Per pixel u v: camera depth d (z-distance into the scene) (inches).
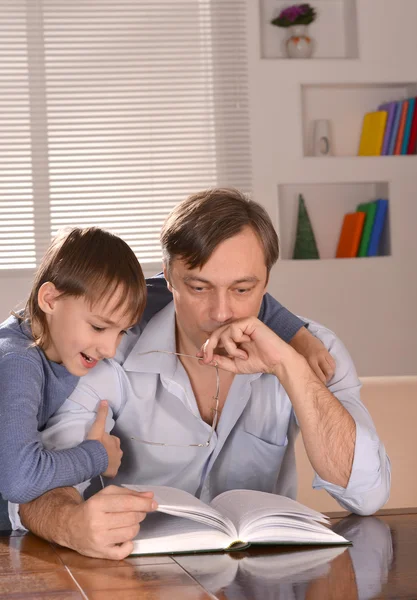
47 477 44.1
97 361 51.7
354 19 161.3
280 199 162.7
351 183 161.3
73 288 49.0
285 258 163.6
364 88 166.1
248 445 59.7
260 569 36.9
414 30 161.9
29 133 156.2
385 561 38.2
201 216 50.8
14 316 53.7
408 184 161.2
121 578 35.8
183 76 158.9
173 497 43.3
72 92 156.3
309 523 42.6
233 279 51.2
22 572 37.2
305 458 73.2
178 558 39.3
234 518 43.0
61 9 157.1
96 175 158.2
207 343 52.3
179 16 158.6
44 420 52.3
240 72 158.2
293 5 161.9
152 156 158.9
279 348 51.8
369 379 76.4
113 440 51.2
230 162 158.7
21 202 156.4
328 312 158.6
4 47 156.0
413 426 74.4
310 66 159.2
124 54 157.2
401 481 73.4
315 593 33.1
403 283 160.7
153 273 158.2
